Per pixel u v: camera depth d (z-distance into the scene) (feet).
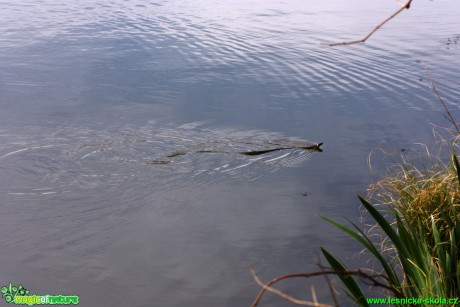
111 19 50.85
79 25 48.34
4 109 30.04
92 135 27.37
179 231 19.70
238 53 41.01
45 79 34.86
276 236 19.27
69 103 31.09
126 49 41.55
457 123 29.19
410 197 18.13
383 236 18.93
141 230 19.75
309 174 24.30
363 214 20.59
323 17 53.36
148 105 31.24
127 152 25.94
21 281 16.90
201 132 28.27
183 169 24.63
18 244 18.79
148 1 59.52
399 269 16.93
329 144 27.14
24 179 23.34
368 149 26.53
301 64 38.91
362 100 32.78
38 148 25.82
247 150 26.45
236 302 15.88
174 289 16.48
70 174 23.88
